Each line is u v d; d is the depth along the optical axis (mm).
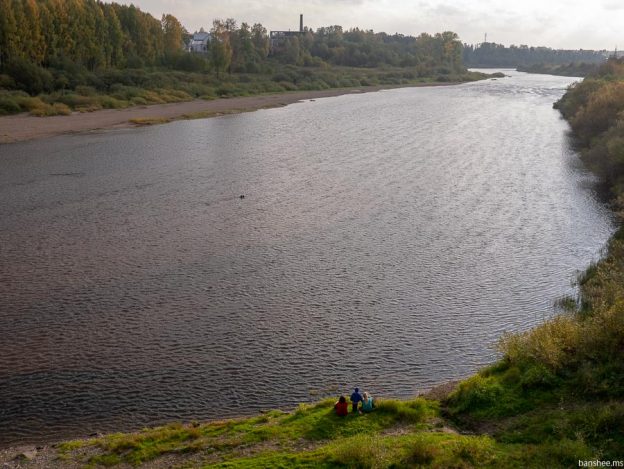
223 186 45938
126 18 127688
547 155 58625
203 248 32531
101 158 55438
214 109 95125
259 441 15656
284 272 29422
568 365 17188
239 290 27266
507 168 52844
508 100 116750
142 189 44656
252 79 136500
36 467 15281
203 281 28188
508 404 16203
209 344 22469
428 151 61000
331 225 36875
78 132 70188
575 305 25609
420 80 175750
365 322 24344
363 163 55000
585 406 15305
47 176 47906
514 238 34781
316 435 15711
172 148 61250
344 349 22219
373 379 20281
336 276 29047
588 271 28781
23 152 57219
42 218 37250
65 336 22875
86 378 20172
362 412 16781
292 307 25625
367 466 13469
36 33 98312
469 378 18625
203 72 133250
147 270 29375
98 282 27828
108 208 39656
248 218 38062
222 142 65438
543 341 17906
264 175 49781
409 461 13656
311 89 138500
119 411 18484
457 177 49531
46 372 20500
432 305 25984
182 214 38688
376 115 91312
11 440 17094
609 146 47125
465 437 14695
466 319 24719
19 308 25062
